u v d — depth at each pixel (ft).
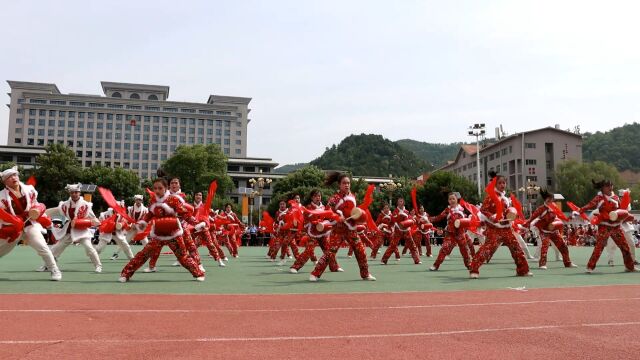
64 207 34.58
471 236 50.08
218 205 210.18
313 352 12.68
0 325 15.56
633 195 226.58
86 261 46.03
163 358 11.96
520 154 223.10
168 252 64.59
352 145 488.02
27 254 55.52
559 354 12.69
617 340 14.15
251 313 17.94
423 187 166.40
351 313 18.07
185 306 19.49
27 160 260.01
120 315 17.37
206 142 389.80
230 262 48.32
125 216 31.35
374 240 57.31
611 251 43.06
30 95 356.18
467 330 15.33
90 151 366.43
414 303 20.57
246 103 406.00
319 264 29.94
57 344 13.21
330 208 30.50
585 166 205.46
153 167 377.09
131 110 376.27
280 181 193.16
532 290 25.35
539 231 41.68
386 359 12.12
